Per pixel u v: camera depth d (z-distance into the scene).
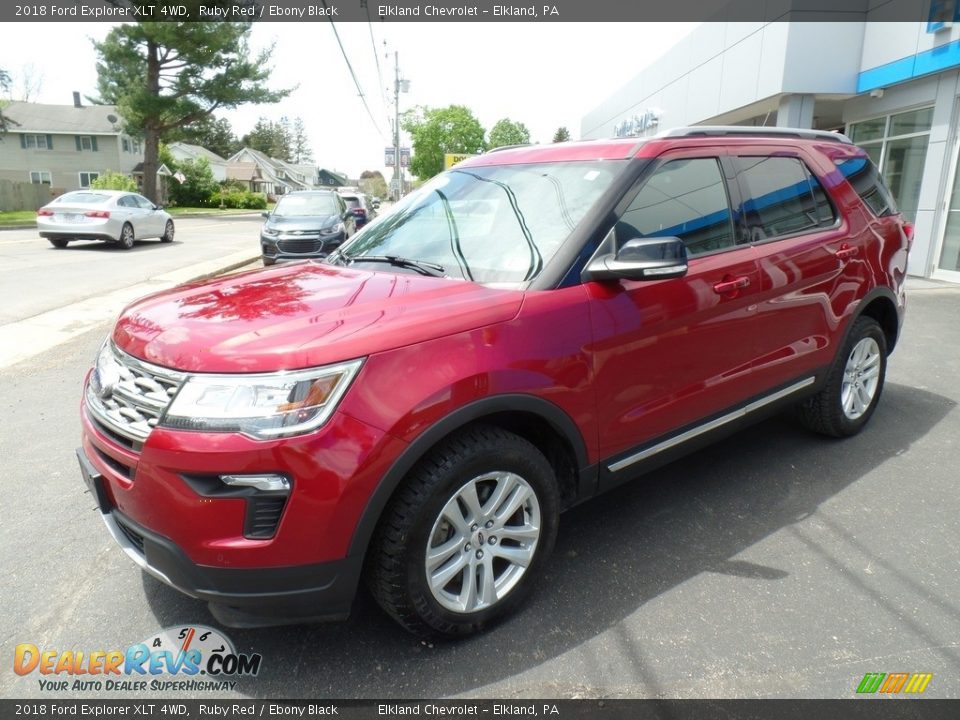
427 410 2.24
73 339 7.27
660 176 3.08
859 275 4.02
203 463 2.07
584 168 3.15
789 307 3.57
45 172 49.03
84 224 16.16
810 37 12.10
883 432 4.50
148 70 32.94
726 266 3.22
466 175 3.68
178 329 2.38
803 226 3.76
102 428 2.44
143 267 13.25
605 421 2.82
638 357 2.88
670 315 2.97
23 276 11.62
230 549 2.11
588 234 2.79
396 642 2.56
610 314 2.76
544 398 2.55
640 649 2.50
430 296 2.57
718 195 3.33
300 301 2.59
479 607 2.54
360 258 3.34
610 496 3.68
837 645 2.51
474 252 3.01
